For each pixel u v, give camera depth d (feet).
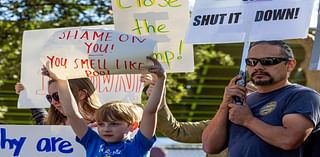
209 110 43.42
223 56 34.88
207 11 15.62
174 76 32.94
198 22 15.65
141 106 17.83
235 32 15.23
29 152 17.26
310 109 13.92
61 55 15.81
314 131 14.26
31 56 18.11
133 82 17.90
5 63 31.19
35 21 30.78
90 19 30.60
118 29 17.75
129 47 15.37
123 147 14.89
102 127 15.02
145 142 14.78
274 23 14.78
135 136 14.92
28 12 30.66
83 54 15.69
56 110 17.39
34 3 30.60
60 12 30.66
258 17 14.99
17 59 31.14
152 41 15.39
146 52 15.28
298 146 13.98
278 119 14.17
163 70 14.87
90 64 15.64
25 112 39.63
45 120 18.45
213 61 39.22
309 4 14.58
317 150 14.23
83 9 30.60
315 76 28.76
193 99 42.47
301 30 14.51
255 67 14.47
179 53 17.51
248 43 15.02
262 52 14.42
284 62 14.42
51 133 17.20
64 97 15.64
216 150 15.08
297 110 13.94
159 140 30.32
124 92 17.90
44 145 17.22
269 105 14.40
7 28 30.89
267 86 14.57
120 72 15.53
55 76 15.78
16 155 17.29
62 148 17.19
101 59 15.52
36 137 17.26
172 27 17.57
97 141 15.29
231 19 15.33
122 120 14.97
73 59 15.75
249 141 14.26
